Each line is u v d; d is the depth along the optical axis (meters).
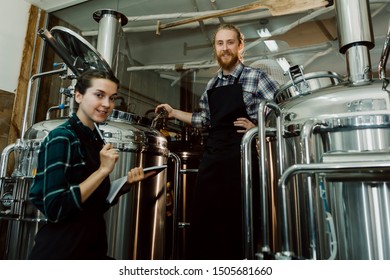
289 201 1.18
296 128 1.19
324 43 3.28
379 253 0.93
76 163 1.03
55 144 0.99
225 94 1.71
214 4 3.07
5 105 2.68
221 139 1.66
